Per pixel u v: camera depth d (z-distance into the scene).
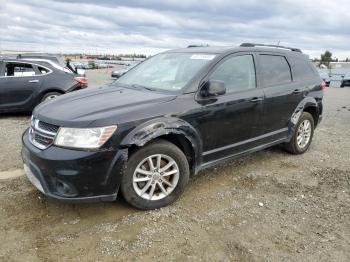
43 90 9.20
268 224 3.77
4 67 8.97
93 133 3.48
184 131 4.03
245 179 4.95
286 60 5.73
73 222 3.67
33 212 3.84
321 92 6.32
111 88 4.77
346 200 4.41
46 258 3.10
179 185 4.07
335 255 3.28
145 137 3.69
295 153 6.09
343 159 6.01
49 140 3.60
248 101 4.77
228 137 4.62
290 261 3.17
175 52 5.32
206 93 4.25
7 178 4.72
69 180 3.43
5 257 3.10
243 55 5.00
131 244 3.33
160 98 4.07
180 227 3.64
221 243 3.40
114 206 4.00
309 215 4.00
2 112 9.02
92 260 3.09
